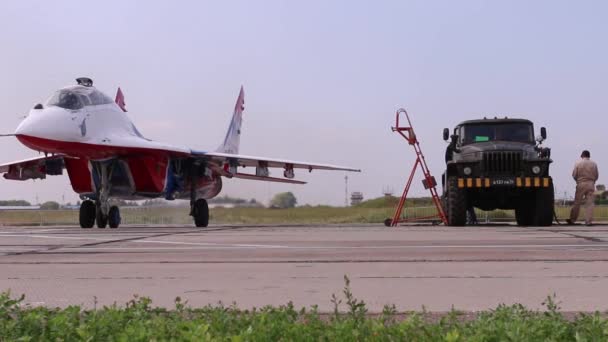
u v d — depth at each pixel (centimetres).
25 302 464
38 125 1658
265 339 301
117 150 1820
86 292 507
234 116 3028
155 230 1644
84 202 1980
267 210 2681
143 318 358
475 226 1709
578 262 677
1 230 1748
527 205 1800
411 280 554
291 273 610
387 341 301
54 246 994
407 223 2345
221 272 621
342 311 417
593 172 1748
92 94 1842
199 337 285
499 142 1758
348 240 1072
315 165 2392
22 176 2302
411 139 1894
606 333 301
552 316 347
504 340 291
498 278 559
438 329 314
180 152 2008
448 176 1742
